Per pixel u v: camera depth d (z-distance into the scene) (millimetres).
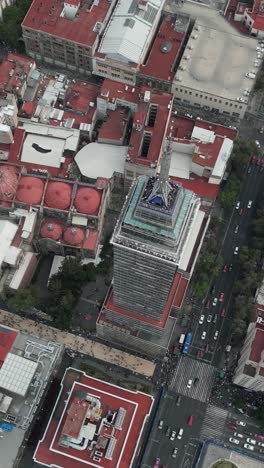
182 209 165000
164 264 175000
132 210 164125
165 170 156625
